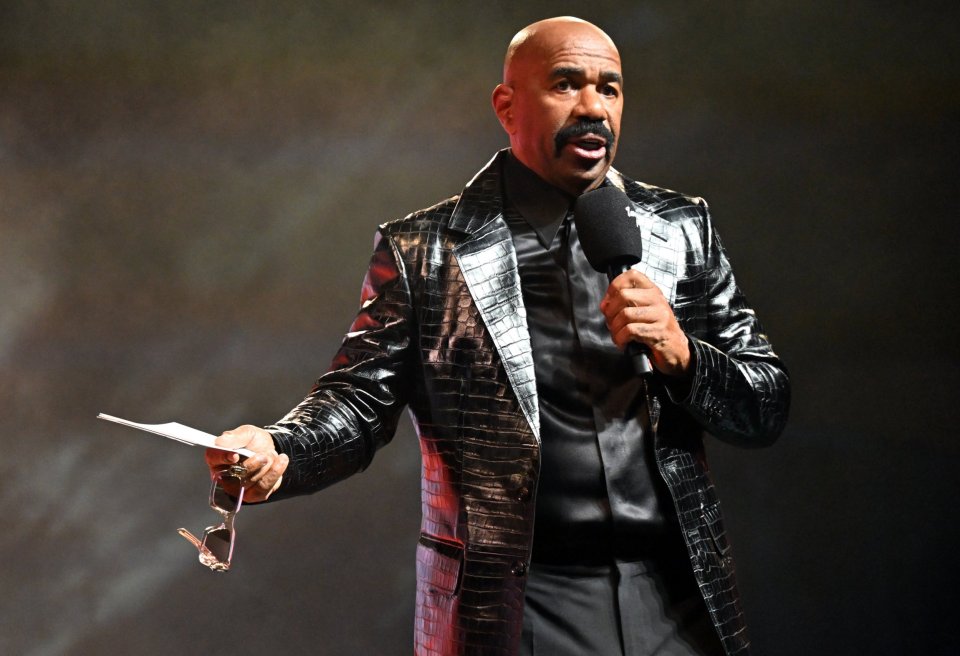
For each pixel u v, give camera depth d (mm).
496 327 7105
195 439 6039
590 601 6789
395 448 21609
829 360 20516
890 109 20625
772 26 21016
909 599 19656
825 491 20172
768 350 7617
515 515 6754
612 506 6824
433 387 7219
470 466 6969
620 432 6980
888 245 20531
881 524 19984
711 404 6836
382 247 7703
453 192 22578
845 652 19641
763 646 19766
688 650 6824
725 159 21141
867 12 20625
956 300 20203
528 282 7332
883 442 20203
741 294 7816
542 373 7078
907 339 20344
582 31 7457
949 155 20359
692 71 21312
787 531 20125
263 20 23016
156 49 23141
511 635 6598
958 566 19609
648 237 7449
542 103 7355
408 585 21172
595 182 7531
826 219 20781
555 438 6965
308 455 6934
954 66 20312
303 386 22453
